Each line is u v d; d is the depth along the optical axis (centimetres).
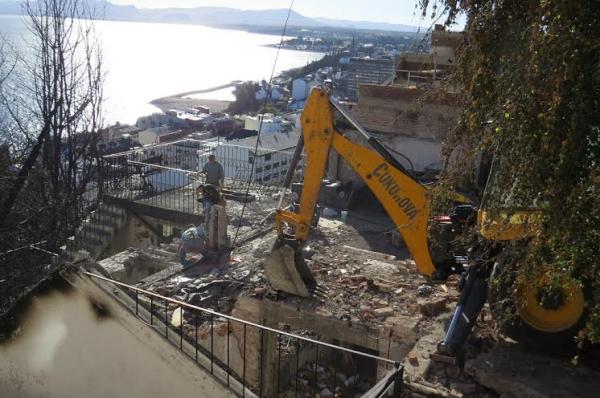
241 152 1877
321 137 724
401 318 730
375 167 701
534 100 370
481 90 431
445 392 555
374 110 1327
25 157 1159
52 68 1347
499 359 587
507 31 412
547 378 554
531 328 579
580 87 344
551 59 355
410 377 579
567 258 380
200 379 536
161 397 538
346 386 825
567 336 564
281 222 777
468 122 457
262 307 796
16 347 550
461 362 595
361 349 866
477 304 603
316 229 1139
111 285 558
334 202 1298
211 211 1008
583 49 340
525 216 427
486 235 480
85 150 1409
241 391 534
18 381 546
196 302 828
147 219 1362
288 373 837
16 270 755
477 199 680
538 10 369
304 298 795
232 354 805
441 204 558
